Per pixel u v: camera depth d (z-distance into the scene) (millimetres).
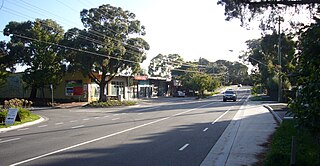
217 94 88938
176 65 104938
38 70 42094
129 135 14734
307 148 9578
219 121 20906
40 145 12266
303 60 7320
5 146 12203
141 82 68125
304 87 6957
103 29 41625
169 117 24125
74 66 42406
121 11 43406
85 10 42250
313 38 7215
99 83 44344
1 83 35562
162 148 11406
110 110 34500
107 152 10672
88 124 20297
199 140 13188
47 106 41781
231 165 8789
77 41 40656
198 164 8992
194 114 26609
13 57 43531
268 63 54812
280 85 41469
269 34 13547
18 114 22391
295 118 7492
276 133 13680
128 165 8844
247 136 14164
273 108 30625
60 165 8828
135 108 36969
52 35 43344
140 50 45062
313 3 11719
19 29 44094
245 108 33406
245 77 141000
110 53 41406
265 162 8484
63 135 15141
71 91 50625
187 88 79500
